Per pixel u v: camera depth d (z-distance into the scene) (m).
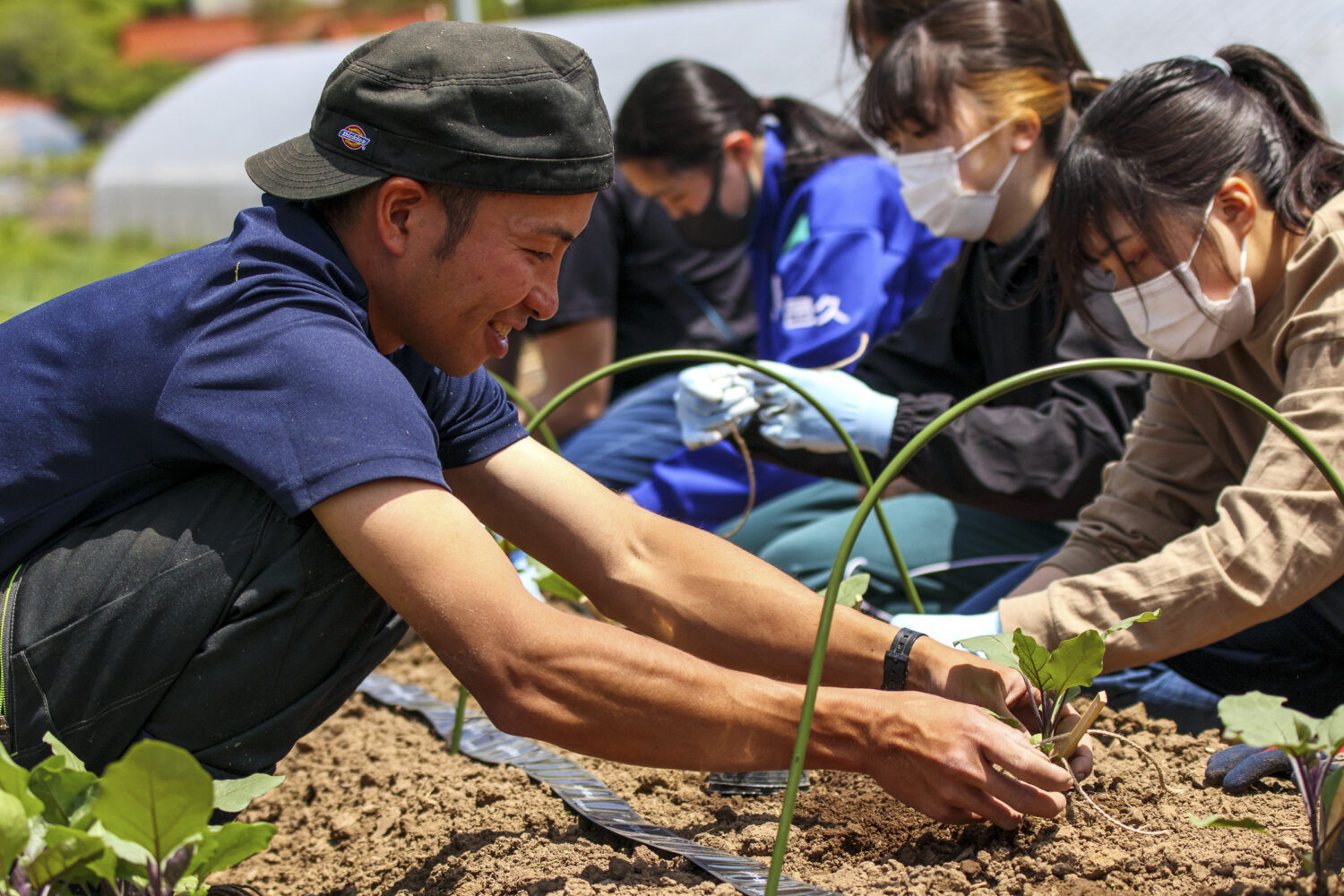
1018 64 2.56
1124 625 1.62
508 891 1.63
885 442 2.62
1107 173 1.93
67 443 1.53
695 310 3.96
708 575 1.80
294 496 1.40
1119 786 1.81
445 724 2.50
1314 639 2.17
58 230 21.88
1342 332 1.83
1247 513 1.85
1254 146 1.94
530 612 1.43
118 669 1.53
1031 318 2.70
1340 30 9.30
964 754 1.50
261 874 2.03
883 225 3.42
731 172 3.44
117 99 48.53
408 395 1.47
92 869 1.29
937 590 2.89
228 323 1.47
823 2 14.45
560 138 1.47
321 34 52.72
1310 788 1.37
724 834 1.82
